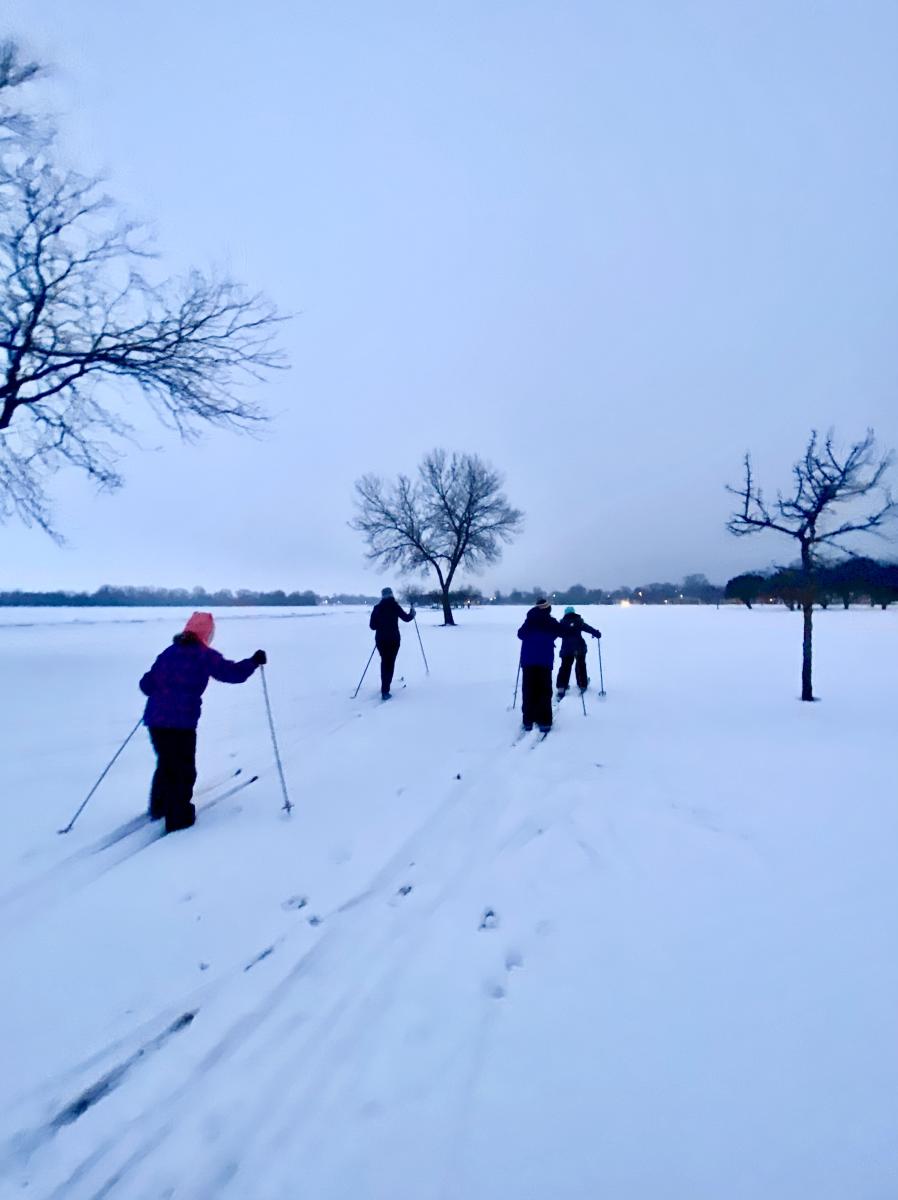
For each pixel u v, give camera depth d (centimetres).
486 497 3281
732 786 540
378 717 838
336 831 457
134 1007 274
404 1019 264
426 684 1136
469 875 390
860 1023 251
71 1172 200
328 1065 240
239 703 941
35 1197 192
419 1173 194
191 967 301
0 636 2034
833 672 1269
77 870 395
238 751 670
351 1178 194
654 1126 208
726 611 4734
